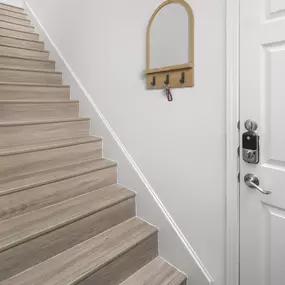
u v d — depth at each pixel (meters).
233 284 1.38
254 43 1.21
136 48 1.82
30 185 1.56
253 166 1.26
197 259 1.55
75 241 1.53
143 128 1.82
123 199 1.79
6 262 1.25
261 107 1.21
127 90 1.92
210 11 1.38
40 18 3.06
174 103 1.60
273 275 1.23
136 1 1.80
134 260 1.58
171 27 1.56
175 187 1.64
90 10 2.24
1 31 2.85
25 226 1.41
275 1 1.14
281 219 1.19
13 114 2.04
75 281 1.26
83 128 2.26
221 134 1.38
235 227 1.35
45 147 1.83
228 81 1.32
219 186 1.41
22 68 2.45
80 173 1.80
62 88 2.51
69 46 2.57
